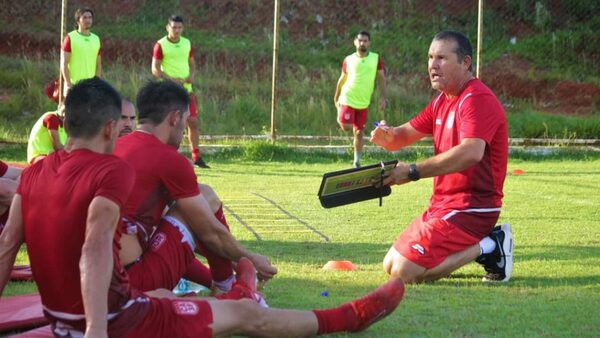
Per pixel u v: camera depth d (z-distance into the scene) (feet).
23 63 62.75
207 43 69.56
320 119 59.98
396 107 62.39
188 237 16.24
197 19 71.87
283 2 73.46
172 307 13.34
